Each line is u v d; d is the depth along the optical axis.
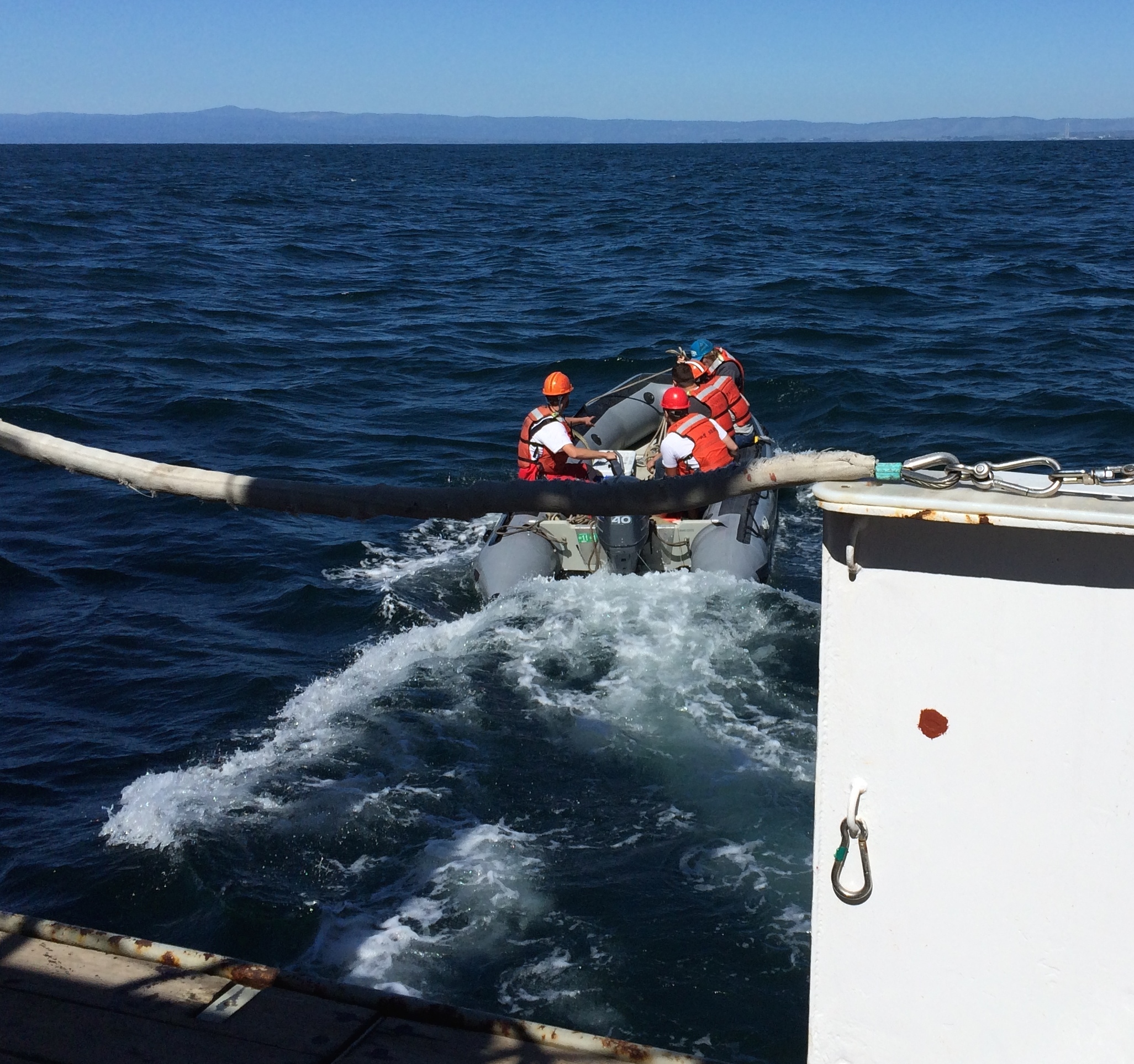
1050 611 1.41
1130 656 1.40
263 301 19.55
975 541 1.40
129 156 150.38
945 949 1.60
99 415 11.73
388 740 5.24
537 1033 2.17
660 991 3.72
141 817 4.69
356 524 8.55
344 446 10.93
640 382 9.77
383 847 4.46
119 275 21.73
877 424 11.30
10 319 16.67
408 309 18.95
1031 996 1.58
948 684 1.48
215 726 5.58
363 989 2.27
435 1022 2.21
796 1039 3.54
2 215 34.31
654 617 6.30
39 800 4.97
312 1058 2.10
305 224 36.19
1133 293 18.72
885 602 1.47
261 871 4.34
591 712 5.41
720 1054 3.49
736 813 4.64
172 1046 2.13
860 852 1.58
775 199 49.09
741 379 9.84
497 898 4.16
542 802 4.75
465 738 5.22
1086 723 1.44
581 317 17.73
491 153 185.50
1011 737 1.47
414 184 69.06
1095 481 1.45
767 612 6.36
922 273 21.86
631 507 1.60
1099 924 1.51
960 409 11.59
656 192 57.84
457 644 6.12
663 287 20.88
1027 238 28.83
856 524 1.44
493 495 1.69
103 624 6.83
